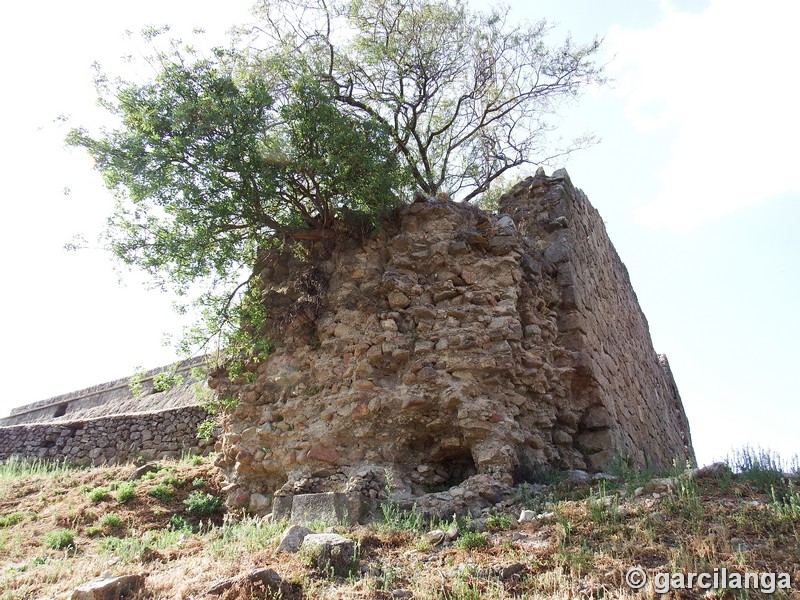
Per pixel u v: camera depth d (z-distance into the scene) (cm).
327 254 972
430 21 1418
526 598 435
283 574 482
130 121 876
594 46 1534
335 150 907
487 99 1587
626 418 1140
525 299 925
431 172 1520
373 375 840
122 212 891
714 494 583
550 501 673
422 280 894
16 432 1652
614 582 447
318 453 820
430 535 572
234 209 883
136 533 851
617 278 1421
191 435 1467
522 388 847
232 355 968
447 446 794
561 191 1148
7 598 521
